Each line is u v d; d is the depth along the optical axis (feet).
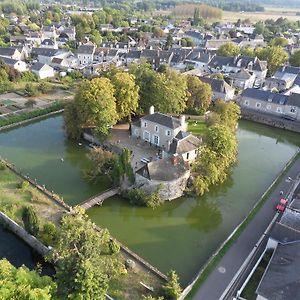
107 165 227.40
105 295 133.69
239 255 159.84
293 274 129.49
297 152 269.64
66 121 279.49
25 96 365.40
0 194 196.13
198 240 178.40
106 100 263.70
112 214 192.65
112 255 157.99
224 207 204.74
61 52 530.68
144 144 271.69
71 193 209.26
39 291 109.70
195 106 333.62
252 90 358.64
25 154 256.93
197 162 216.54
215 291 140.87
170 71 324.80
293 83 421.59
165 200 203.31
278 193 210.59
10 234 175.42
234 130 285.02
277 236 154.71
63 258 126.82
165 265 160.56
